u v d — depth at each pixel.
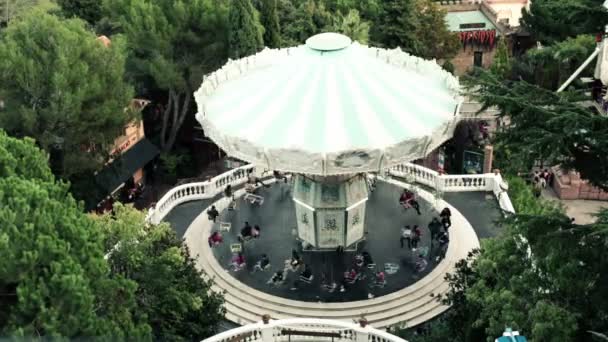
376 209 53.59
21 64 50.94
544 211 36.53
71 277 27.91
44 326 27.05
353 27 70.94
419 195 55.00
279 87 46.22
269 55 52.28
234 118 45.47
